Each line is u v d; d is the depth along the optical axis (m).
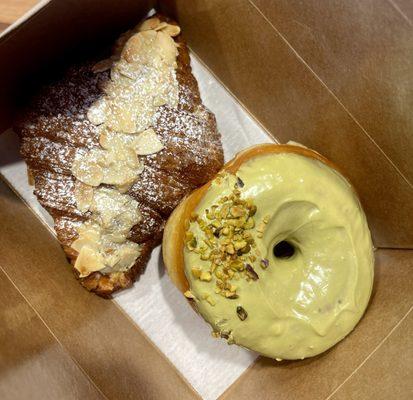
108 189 0.20
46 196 0.20
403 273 0.20
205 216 0.18
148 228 0.20
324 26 0.18
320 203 0.19
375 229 0.22
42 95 0.20
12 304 0.18
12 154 0.22
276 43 0.20
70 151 0.20
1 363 0.15
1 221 0.20
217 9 0.20
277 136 0.23
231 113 0.23
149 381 0.21
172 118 0.20
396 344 0.19
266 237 0.19
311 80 0.20
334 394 0.19
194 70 0.23
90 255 0.20
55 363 0.18
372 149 0.20
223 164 0.21
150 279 0.22
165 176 0.20
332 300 0.20
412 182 0.19
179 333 0.22
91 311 0.21
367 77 0.19
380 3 0.17
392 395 0.18
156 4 0.21
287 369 0.21
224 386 0.22
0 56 0.17
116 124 0.20
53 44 0.19
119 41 0.21
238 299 0.19
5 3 0.19
